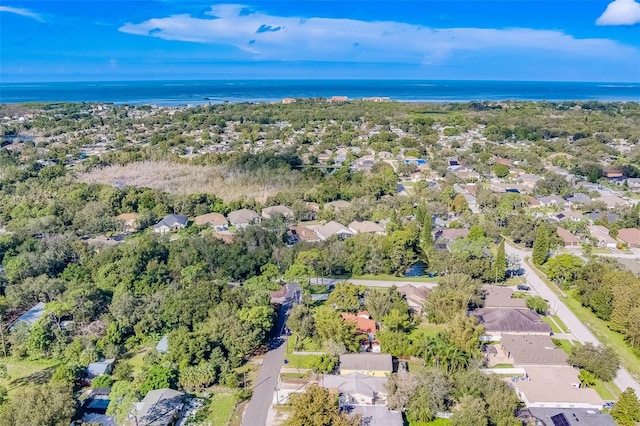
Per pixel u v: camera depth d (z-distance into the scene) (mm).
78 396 77688
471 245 128250
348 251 128500
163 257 124375
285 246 132750
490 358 88062
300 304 99812
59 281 108125
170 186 196750
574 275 119062
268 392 79500
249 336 87125
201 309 94938
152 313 96750
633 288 99000
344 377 79000
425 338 86250
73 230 148875
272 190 197000
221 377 81625
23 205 161875
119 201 173000
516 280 122688
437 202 175750
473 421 66500
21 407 63625
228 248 124375
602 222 160000
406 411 73875
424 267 132625
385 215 162500
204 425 71812
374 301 99188
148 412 71125
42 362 88125
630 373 84375
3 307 98938
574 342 94500
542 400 74750
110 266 112188
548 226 146000
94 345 89375
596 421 69312
